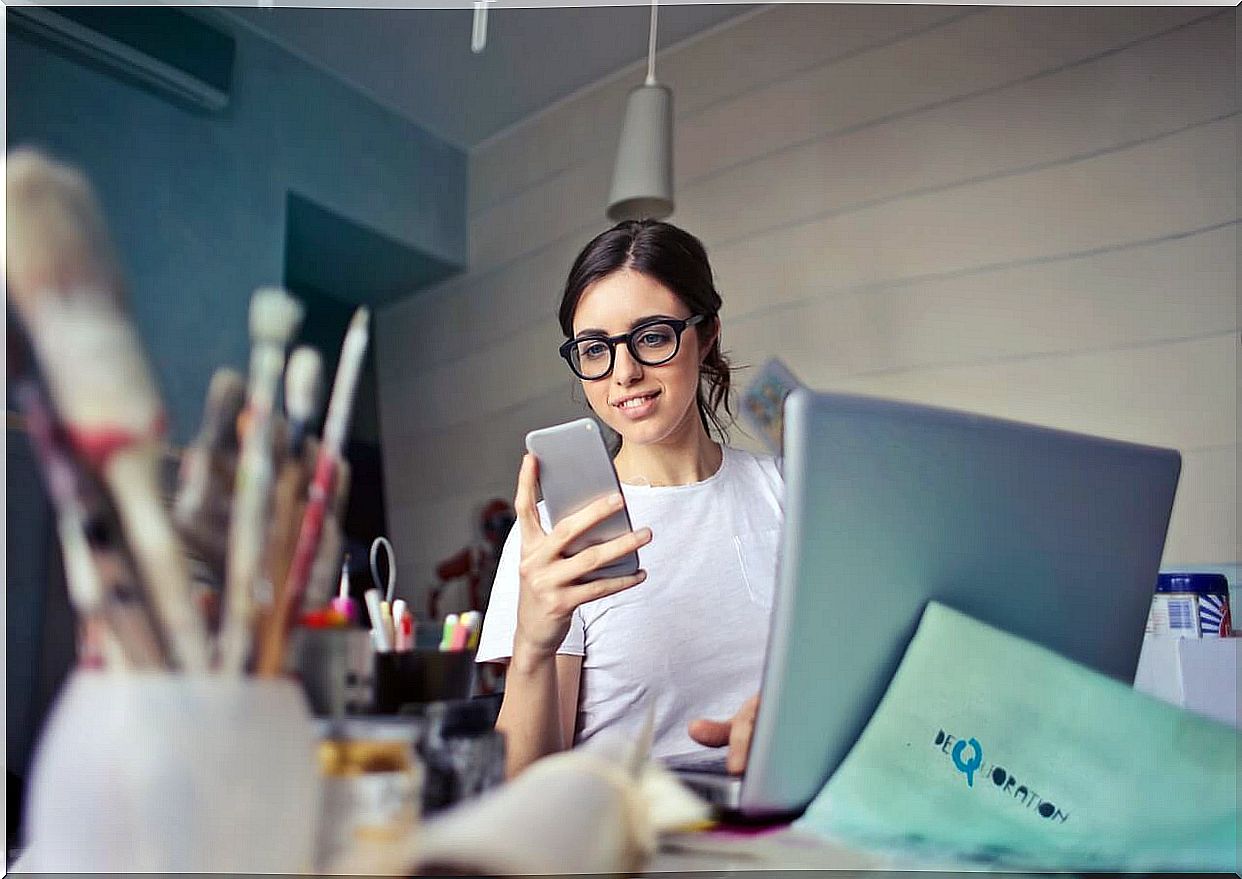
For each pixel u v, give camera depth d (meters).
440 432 4.76
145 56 3.36
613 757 0.56
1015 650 0.73
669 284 1.48
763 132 3.75
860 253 3.41
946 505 0.76
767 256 3.66
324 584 0.53
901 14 3.43
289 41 3.95
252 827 0.40
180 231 3.56
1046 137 3.04
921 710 0.71
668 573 1.43
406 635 0.93
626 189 3.07
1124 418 2.77
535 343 4.40
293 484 0.47
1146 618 0.91
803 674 0.71
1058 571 0.83
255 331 0.45
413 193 4.50
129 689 0.40
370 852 0.46
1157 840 0.64
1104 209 2.89
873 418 0.71
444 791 0.61
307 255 4.54
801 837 0.67
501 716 1.06
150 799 0.39
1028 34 3.12
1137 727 0.69
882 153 3.41
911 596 0.76
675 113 4.04
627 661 1.38
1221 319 2.63
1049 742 0.69
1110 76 2.92
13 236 0.38
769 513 1.52
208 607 0.47
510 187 4.62
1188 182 2.73
